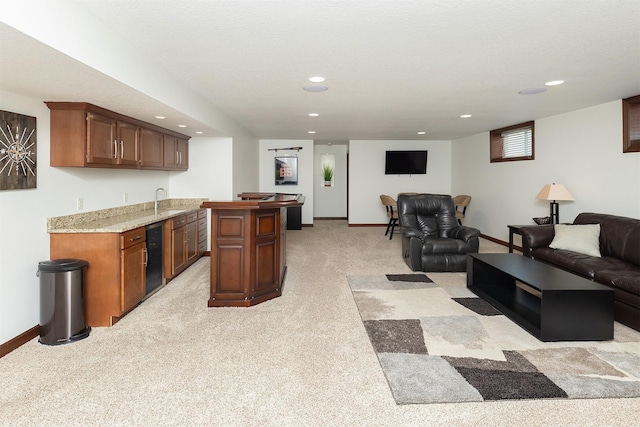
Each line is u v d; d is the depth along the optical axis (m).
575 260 3.67
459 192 8.77
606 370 2.34
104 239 3.07
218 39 2.54
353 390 2.14
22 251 2.76
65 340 2.76
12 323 2.67
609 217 4.06
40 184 2.94
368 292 4.00
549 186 4.80
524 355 2.55
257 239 3.60
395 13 2.15
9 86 2.55
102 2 2.01
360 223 9.41
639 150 4.05
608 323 2.75
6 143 2.58
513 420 1.86
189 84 3.68
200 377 2.28
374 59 2.95
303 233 8.31
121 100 3.03
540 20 2.25
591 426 1.82
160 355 2.56
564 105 4.70
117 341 2.79
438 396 2.07
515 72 3.30
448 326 3.06
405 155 9.14
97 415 1.90
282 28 2.36
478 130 7.26
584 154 4.86
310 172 9.27
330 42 2.60
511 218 6.54
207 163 5.86
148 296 3.80
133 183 4.56
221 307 3.52
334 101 4.53
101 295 3.07
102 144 3.36
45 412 1.93
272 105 4.76
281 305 3.59
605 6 2.07
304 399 2.05
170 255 4.30
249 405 1.99
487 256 3.95
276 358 2.52
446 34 2.46
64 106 3.04
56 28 1.86
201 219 5.56
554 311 2.73
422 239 4.89
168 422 1.85
